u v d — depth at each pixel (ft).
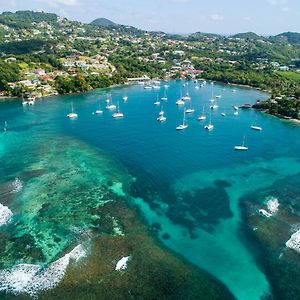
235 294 269.03
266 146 611.88
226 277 285.23
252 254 312.09
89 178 451.12
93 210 373.40
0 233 328.49
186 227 350.43
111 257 299.58
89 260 294.25
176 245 321.93
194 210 382.22
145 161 519.60
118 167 491.72
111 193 412.36
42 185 426.92
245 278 284.61
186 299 261.03
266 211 380.78
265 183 453.17
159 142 615.57
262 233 341.21
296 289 273.95
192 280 279.49
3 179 441.27
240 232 343.26
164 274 283.79
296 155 568.82
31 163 497.46
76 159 517.55
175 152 564.30
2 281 269.85
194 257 306.96
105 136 643.04
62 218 355.97
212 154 561.84
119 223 351.25
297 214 375.86
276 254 311.68
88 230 336.70
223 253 313.12
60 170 474.49
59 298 255.70
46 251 304.09
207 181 455.63
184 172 482.69
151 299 258.16
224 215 373.40
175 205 391.65
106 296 258.78
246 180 460.96
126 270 285.43
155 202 397.19
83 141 607.78
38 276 274.98
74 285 267.80
